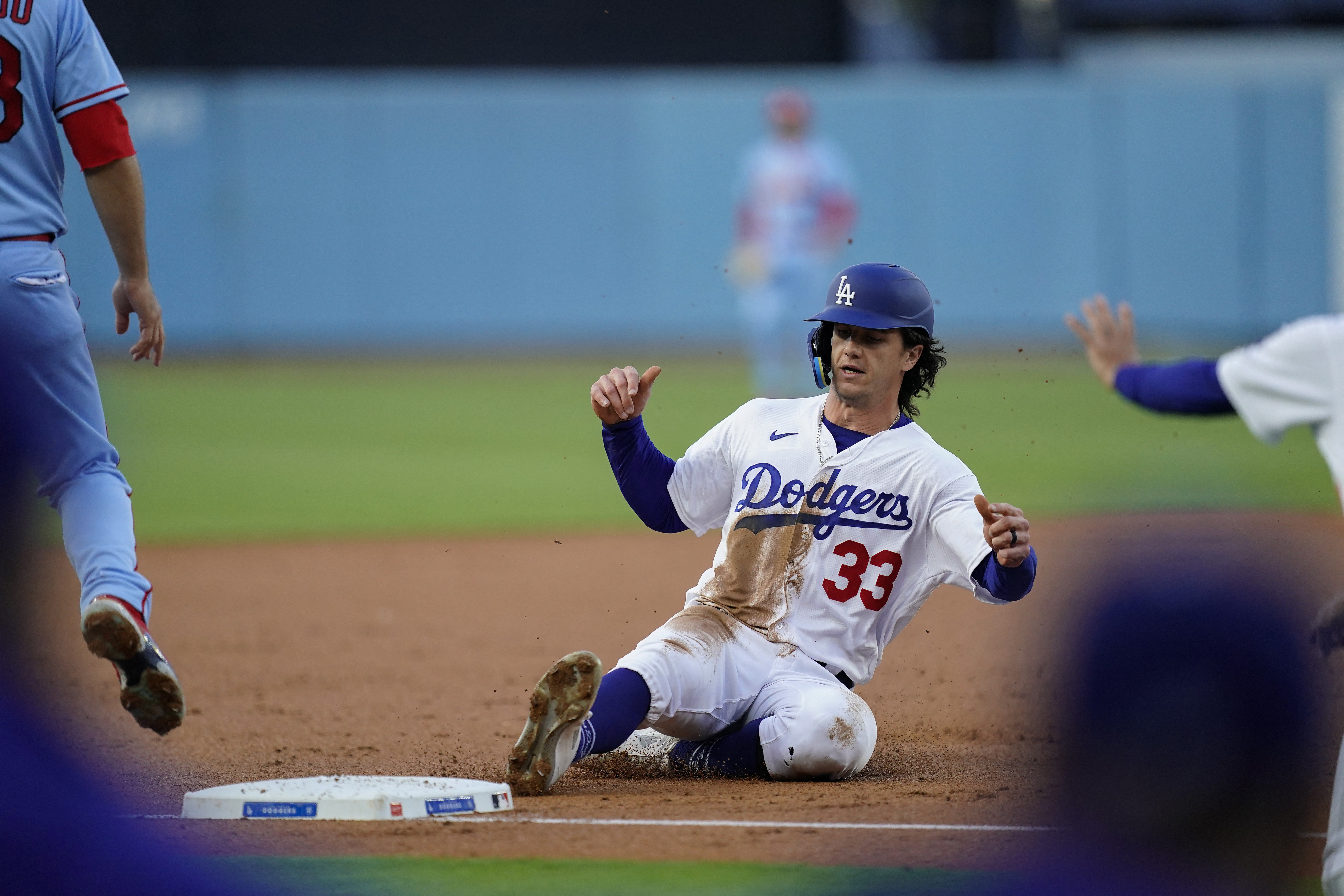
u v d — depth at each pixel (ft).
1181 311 291.17
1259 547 97.60
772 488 50.52
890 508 49.88
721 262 292.40
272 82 286.87
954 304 292.61
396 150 284.82
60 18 46.60
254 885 37.32
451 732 60.95
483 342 291.58
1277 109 286.66
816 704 48.65
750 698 50.16
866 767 52.85
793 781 49.67
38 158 46.78
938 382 239.50
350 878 37.76
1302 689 48.88
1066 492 136.05
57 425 46.91
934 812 44.55
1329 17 305.73
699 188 290.35
